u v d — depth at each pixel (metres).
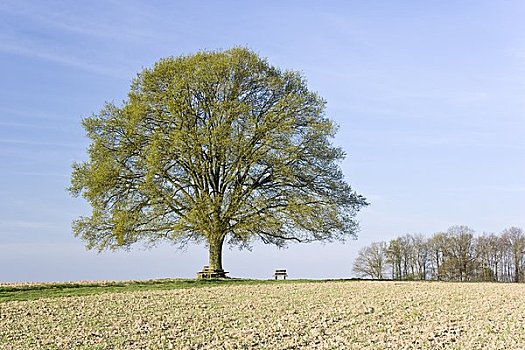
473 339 21.05
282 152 41.78
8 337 21.47
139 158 42.34
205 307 27.88
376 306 28.41
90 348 19.75
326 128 42.88
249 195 42.66
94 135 43.88
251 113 42.66
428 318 25.41
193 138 41.66
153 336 21.61
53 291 33.88
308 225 42.31
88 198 42.12
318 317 25.41
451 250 78.06
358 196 45.31
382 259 79.81
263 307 27.88
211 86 43.19
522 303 30.41
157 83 43.72
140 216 42.75
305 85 45.31
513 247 76.69
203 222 41.31
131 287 36.28
